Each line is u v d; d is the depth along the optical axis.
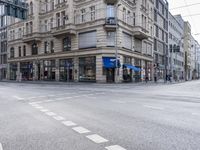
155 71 52.72
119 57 34.50
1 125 6.81
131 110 9.29
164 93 17.53
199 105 10.70
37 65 46.00
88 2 36.19
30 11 46.78
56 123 7.00
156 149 4.55
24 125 6.79
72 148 4.66
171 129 6.11
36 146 4.83
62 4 39.28
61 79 40.38
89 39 35.88
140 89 22.08
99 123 6.93
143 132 5.84
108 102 11.89
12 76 54.34
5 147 4.79
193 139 5.20
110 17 33.97
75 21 37.94
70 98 14.00
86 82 35.47
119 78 34.47
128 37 38.66
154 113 8.56
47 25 43.75
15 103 11.99
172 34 75.81
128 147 4.68
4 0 26.45
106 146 4.76
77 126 6.57
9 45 55.16
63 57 39.69
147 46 47.81
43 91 19.55
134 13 40.47
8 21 55.84
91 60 35.28
